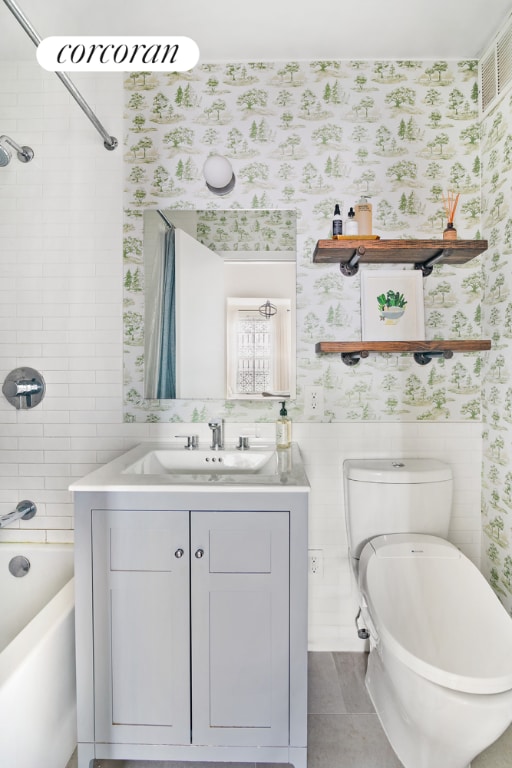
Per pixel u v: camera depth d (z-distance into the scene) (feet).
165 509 3.65
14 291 5.34
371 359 5.30
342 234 5.01
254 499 3.63
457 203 5.22
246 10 4.43
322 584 5.31
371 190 5.24
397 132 5.23
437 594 3.79
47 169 5.28
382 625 3.43
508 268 4.68
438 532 4.75
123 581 3.69
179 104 5.25
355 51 5.08
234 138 5.25
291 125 5.24
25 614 5.20
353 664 5.10
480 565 5.31
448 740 3.10
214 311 5.32
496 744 4.04
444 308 5.28
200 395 5.34
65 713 3.90
